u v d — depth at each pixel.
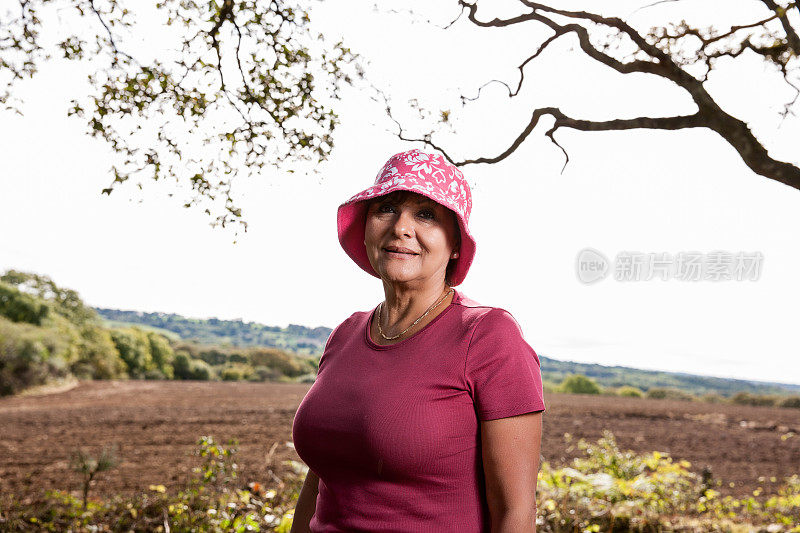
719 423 19.39
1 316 32.09
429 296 1.56
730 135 2.73
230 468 5.13
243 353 66.50
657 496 4.89
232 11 3.22
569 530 4.52
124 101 3.20
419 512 1.37
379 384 1.42
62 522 4.94
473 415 1.39
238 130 3.37
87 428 13.78
